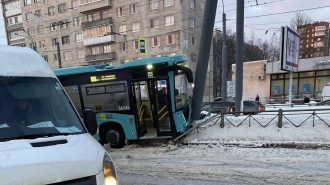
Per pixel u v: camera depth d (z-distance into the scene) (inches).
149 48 1279.5
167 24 1224.8
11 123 104.0
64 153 90.4
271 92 1130.7
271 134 297.1
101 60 1429.6
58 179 80.6
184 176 199.6
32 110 112.6
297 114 330.3
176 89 301.4
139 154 274.8
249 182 181.9
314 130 292.2
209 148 286.5
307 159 230.4
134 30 1323.8
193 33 1290.6
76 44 1528.1
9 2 1770.4
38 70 126.6
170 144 303.4
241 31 395.5
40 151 88.1
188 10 1244.5
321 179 182.4
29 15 1673.2
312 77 1034.7
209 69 1501.0
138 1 1289.4
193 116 364.8
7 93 111.3
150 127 336.8
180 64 305.1
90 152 96.9
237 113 341.7
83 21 1491.1
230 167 217.8
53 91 124.6
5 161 79.4
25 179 76.0
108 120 307.1
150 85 312.3
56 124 114.0
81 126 120.6
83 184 85.0
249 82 1184.2
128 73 299.0
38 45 1667.1
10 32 1802.4
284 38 448.8
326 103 569.3
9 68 118.0
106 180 96.0
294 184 175.3
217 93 2042.3
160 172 211.5
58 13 1560.0
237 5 393.7
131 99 299.6
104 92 307.1
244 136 301.7
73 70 314.5
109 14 1396.4
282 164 219.8
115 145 311.7
